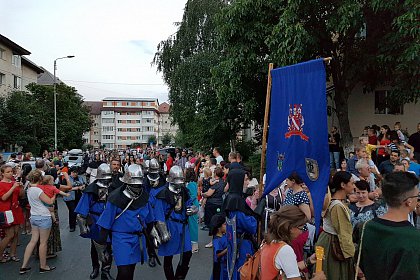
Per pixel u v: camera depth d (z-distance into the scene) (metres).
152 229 5.95
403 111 18.55
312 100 4.20
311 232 5.79
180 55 26.52
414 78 13.82
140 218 5.65
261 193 5.41
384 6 13.13
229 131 22.72
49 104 46.97
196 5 25.88
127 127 136.62
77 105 56.38
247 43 16.16
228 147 23.45
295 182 5.36
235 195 5.16
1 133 36.41
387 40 13.96
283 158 4.62
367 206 5.20
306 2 13.96
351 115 19.41
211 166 12.60
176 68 25.98
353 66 15.59
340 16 13.67
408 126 18.47
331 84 18.98
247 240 5.09
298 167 4.37
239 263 5.00
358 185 5.24
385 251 2.74
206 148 23.45
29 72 55.50
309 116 4.23
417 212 5.84
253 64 16.42
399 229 2.75
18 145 38.25
